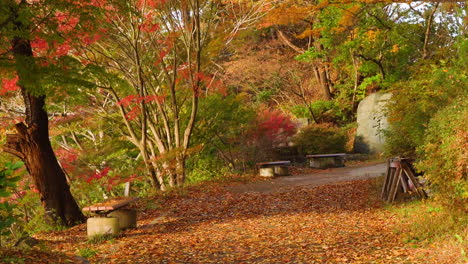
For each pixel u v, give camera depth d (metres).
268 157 24.91
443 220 9.55
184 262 8.48
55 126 19.59
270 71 34.41
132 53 18.84
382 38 30.34
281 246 9.52
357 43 29.61
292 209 13.88
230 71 33.78
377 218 11.62
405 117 14.27
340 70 36.00
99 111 20.19
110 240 10.41
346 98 34.38
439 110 11.77
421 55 31.61
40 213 13.21
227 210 14.14
